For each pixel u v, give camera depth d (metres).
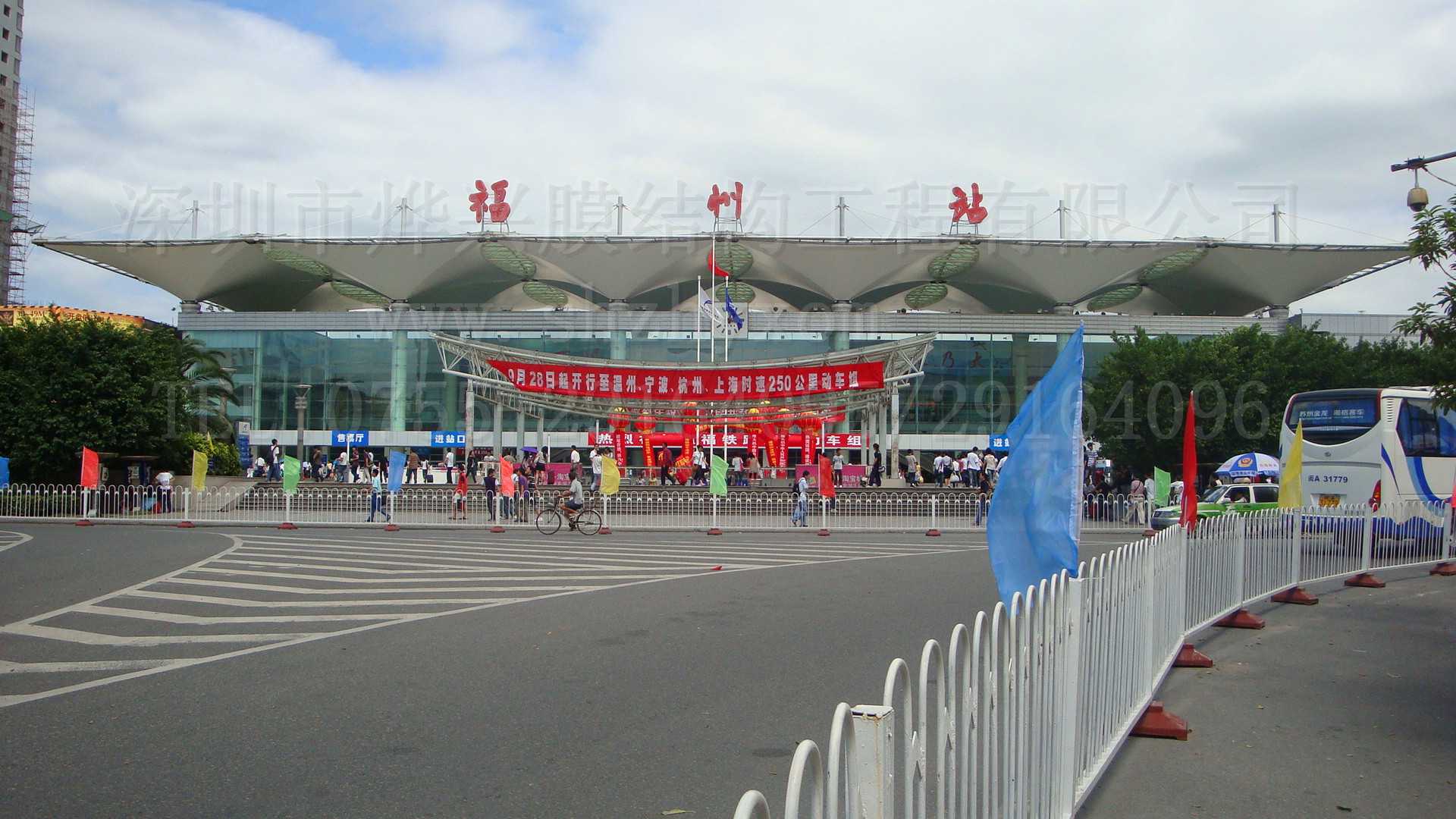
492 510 24.36
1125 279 48.59
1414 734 5.54
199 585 11.34
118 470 29.08
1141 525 24.56
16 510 25.28
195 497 24.70
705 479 32.19
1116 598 5.05
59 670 6.85
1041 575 4.55
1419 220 7.38
